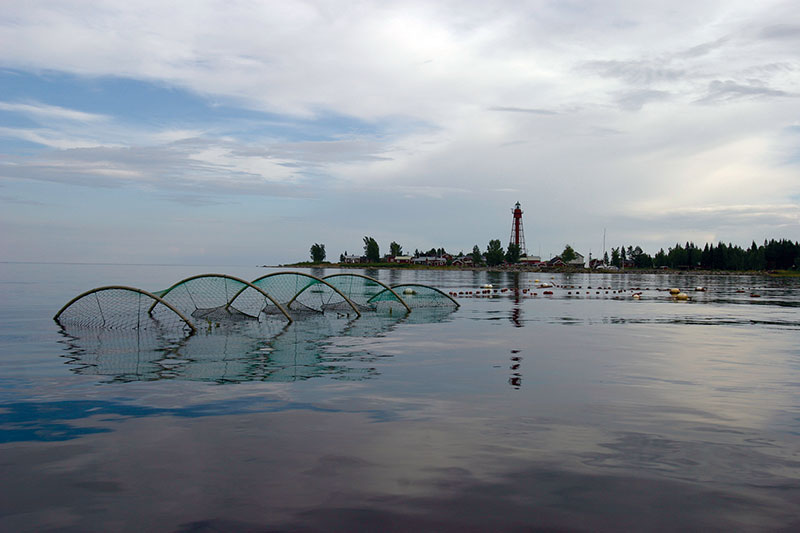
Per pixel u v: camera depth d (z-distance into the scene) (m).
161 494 6.27
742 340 21.33
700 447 8.04
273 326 24.72
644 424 9.20
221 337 20.66
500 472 6.99
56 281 77.69
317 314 31.09
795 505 6.09
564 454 7.68
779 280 154.50
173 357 15.88
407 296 40.81
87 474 6.86
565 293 67.12
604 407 10.33
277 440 8.21
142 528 5.48
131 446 7.92
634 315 33.97
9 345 18.23
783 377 13.56
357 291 35.53
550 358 16.23
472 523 5.60
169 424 9.02
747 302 50.91
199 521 5.62
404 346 18.50
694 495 6.34
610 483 6.66
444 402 10.63
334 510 5.88
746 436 8.59
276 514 5.78
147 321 25.16
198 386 11.95
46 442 8.08
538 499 6.19
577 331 24.02
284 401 10.63
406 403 10.53
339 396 11.08
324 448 7.86
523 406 10.36
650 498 6.24
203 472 6.93
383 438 8.34
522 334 22.48
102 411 9.83
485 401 10.73
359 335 21.53
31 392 11.30
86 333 21.66
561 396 11.22
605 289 83.81
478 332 23.03
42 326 24.08
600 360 15.97
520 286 87.69
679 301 52.31
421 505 6.01
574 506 6.02
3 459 7.37
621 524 5.60
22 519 5.67
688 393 11.62
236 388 11.77
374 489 6.43
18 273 125.38
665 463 7.36
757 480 6.80
